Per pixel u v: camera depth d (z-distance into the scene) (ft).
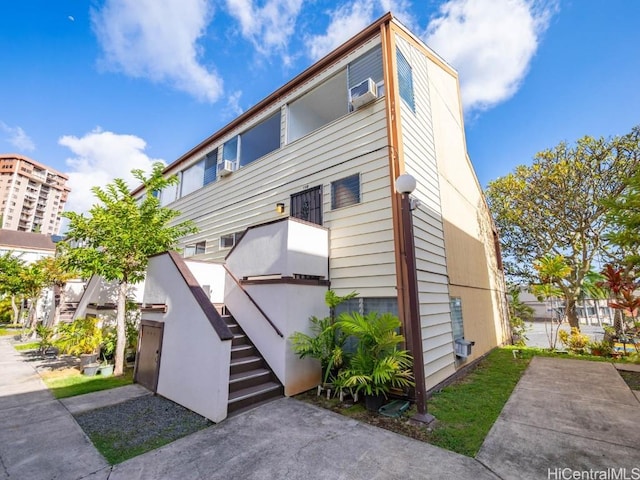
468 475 9.21
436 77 27.96
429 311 19.24
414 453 10.57
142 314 21.34
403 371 15.52
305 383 17.71
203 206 35.29
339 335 18.43
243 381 15.90
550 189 45.27
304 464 9.96
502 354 30.35
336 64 23.50
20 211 269.85
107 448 11.24
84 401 16.51
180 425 13.28
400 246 17.38
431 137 24.49
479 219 36.65
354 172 20.62
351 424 13.05
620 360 26.21
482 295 32.78
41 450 11.13
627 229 22.06
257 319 18.90
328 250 21.03
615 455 10.19
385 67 19.84
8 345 36.52
